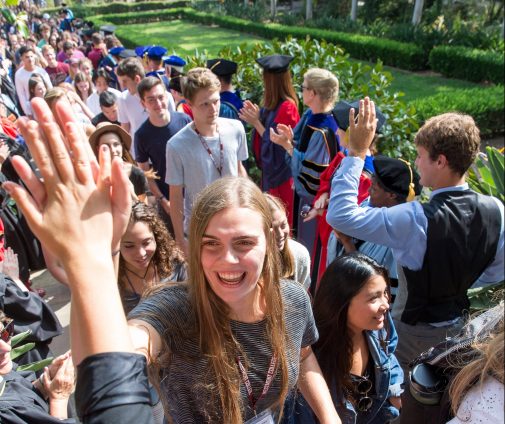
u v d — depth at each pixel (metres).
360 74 5.71
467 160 2.18
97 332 0.79
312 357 1.69
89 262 0.80
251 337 1.34
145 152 4.24
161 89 4.05
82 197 0.81
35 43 12.52
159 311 1.26
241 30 29.05
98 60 10.99
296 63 6.00
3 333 2.16
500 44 16.03
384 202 2.86
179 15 37.09
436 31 17.08
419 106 8.85
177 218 3.61
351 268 2.04
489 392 0.97
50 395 2.27
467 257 2.18
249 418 1.41
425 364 1.53
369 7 24.95
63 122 0.81
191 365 1.31
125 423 0.75
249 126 5.80
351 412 2.15
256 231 1.18
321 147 3.80
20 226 3.80
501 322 1.03
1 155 3.69
